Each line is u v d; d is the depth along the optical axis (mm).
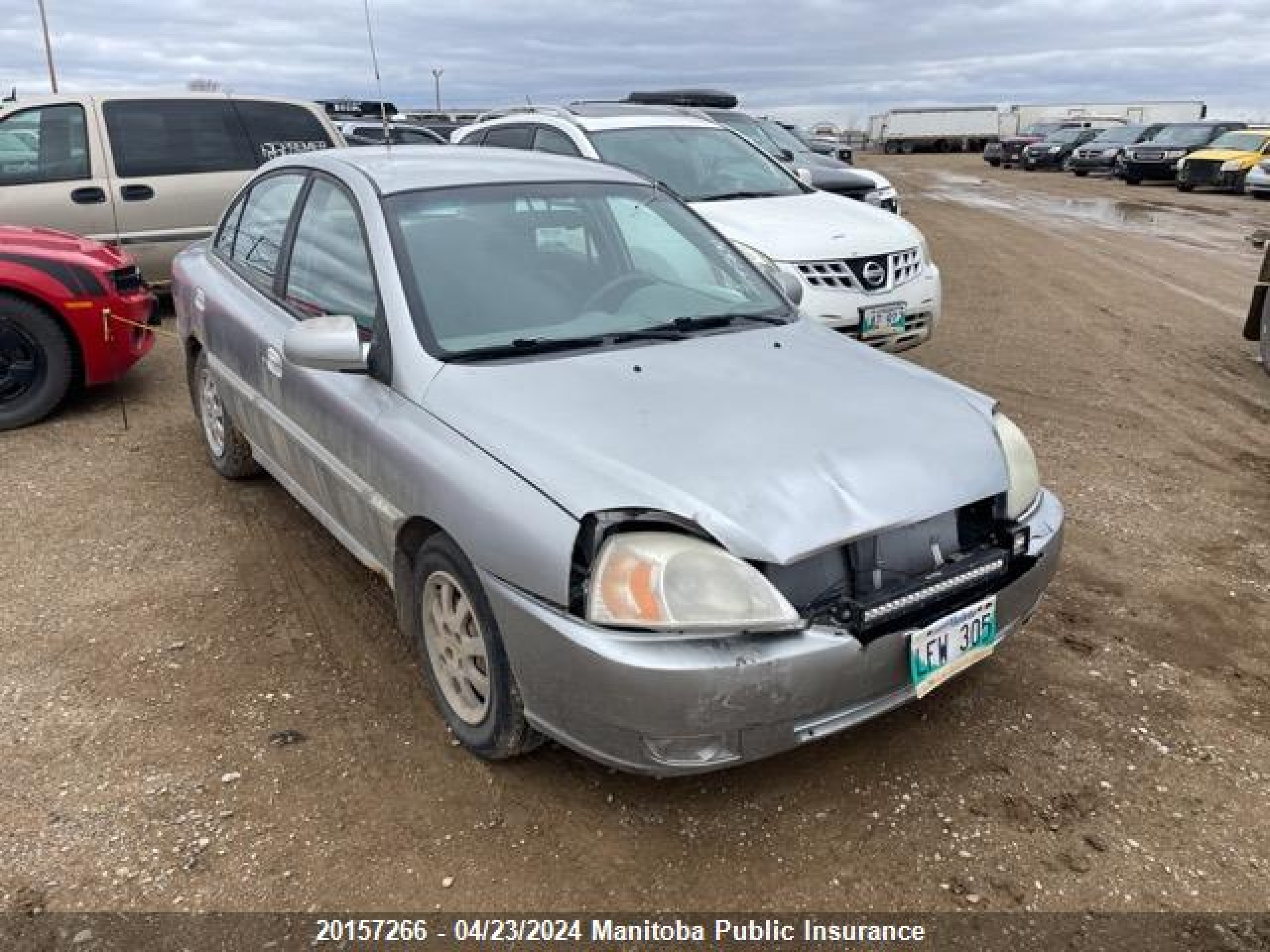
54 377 5801
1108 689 3252
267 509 4621
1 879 2418
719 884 2441
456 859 2508
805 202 7004
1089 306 10172
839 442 2674
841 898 2396
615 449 2543
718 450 2561
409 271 3172
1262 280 7754
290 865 2479
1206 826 2639
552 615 2377
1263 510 4836
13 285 5543
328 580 3936
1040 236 16281
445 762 2859
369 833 2586
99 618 3645
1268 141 25438
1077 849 2551
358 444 3100
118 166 8078
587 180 3863
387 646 3463
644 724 2287
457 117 20906
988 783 2797
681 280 3734
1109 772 2848
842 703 2438
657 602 2270
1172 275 12383
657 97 13133
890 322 6148
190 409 6172
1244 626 3686
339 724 3025
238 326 4098
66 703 3127
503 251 3398
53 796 2709
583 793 2742
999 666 3367
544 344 3129
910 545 2605
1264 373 7637
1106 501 4883
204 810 2660
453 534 2615
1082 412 6457
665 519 2348
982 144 58656
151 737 2959
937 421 2900
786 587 2412
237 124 8594
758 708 2312
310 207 3863
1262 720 3107
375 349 3109
